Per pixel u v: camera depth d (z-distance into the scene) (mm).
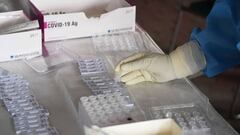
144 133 766
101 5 1293
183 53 1035
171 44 2473
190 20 2832
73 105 878
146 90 973
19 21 1125
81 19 1154
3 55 1022
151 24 2842
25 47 1041
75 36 1175
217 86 2203
